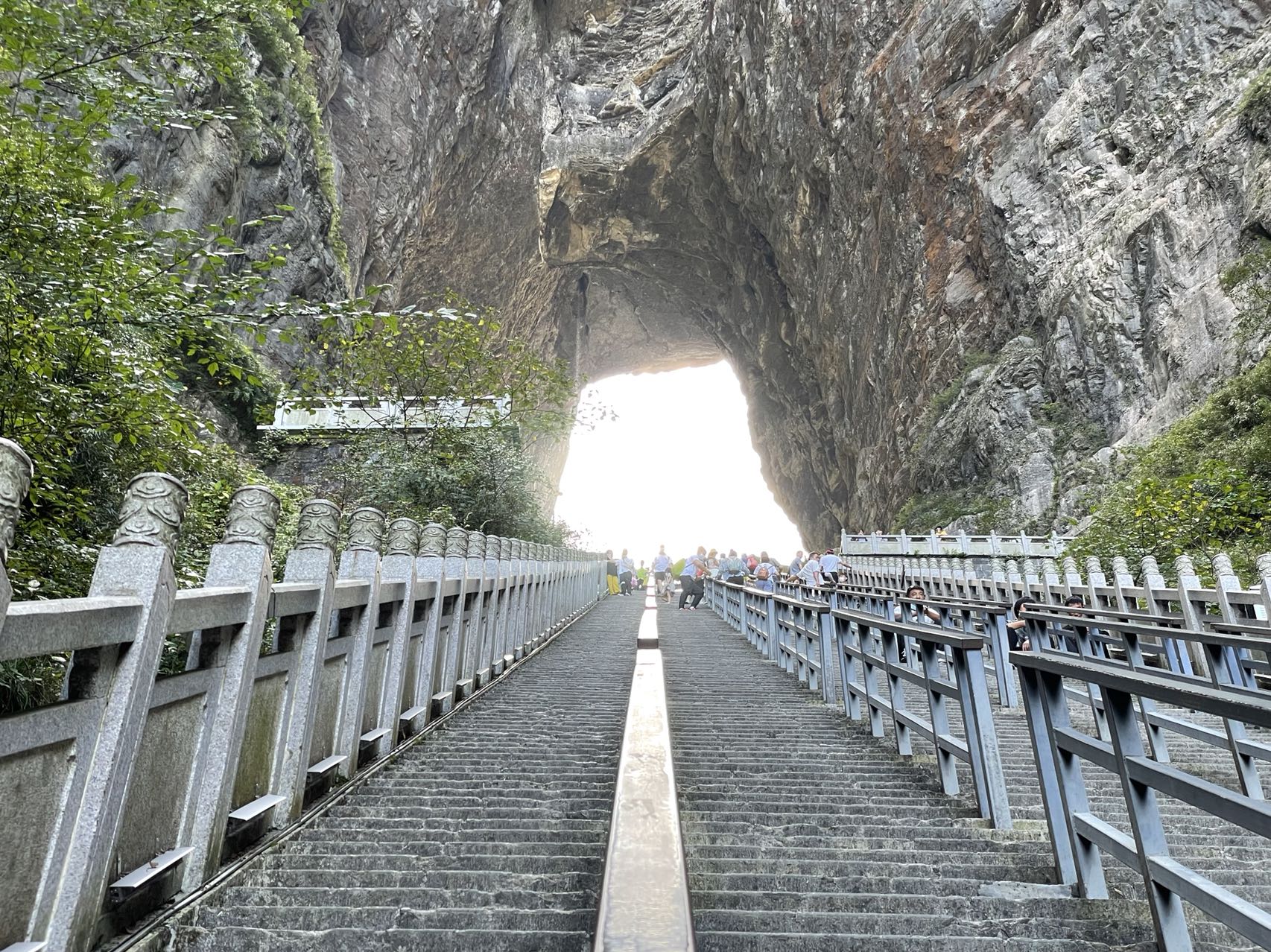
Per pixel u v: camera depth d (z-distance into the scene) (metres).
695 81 54.62
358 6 36.72
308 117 30.48
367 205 38.12
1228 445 18.73
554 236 61.47
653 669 3.83
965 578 15.53
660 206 60.06
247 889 2.97
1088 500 26.56
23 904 2.15
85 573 5.23
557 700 7.58
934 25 38.50
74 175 5.47
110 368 5.36
